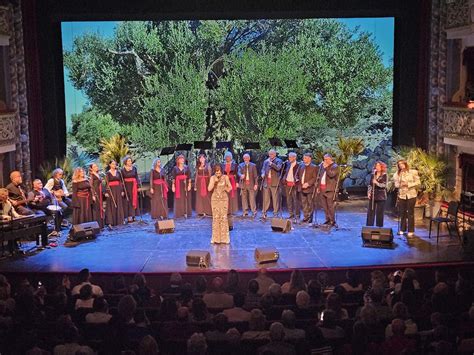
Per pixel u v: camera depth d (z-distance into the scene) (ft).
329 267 42.06
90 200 51.93
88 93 66.39
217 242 48.34
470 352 24.93
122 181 54.29
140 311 29.09
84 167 65.87
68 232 52.80
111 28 65.92
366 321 27.43
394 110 61.36
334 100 66.90
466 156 54.75
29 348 26.32
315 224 53.06
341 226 53.21
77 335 26.16
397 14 57.21
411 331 27.27
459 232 51.03
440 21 55.83
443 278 35.40
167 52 66.64
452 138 54.13
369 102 66.85
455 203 48.37
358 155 66.85
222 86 67.05
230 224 52.21
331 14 56.54
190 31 66.39
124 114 67.15
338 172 52.70
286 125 67.31
